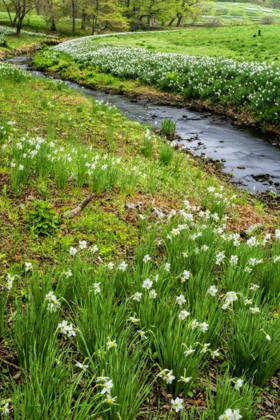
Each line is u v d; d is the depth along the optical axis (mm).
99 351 2527
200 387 2953
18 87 14148
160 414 2658
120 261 4477
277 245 5008
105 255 4707
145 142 9836
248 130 14523
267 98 15195
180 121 15477
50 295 2820
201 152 11719
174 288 3854
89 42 39688
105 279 3490
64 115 11367
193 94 19094
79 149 8234
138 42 38594
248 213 7434
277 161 11289
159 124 14633
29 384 2318
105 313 2980
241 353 3016
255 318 3098
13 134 8438
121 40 41156
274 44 30859
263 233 6523
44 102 11789
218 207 6633
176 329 2846
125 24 60344
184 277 3699
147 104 18469
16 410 2027
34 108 11586
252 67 19312
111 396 2338
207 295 3545
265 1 145500
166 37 43312
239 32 42625
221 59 23969
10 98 12109
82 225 5316
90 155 8094
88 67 25781
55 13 58188
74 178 6664
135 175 7426
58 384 2396
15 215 5141
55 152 6707
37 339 2738
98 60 27203
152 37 44000
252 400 2709
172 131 13227
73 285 3461
